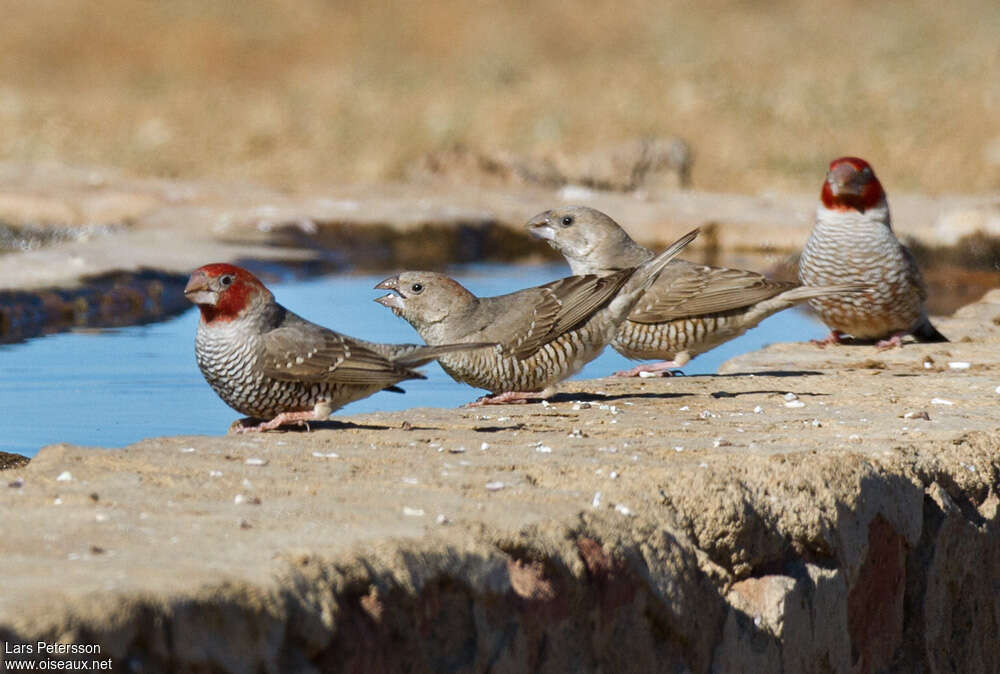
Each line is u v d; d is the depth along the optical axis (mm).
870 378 11945
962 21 57438
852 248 13766
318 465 7840
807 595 7887
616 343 12852
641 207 25953
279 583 5527
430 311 11055
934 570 8828
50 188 26266
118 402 12398
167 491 7051
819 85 48500
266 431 9312
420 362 10031
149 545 5945
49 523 6305
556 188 30156
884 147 41094
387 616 5910
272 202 25703
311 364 9516
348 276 21484
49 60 58750
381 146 42750
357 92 52156
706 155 40625
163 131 44844
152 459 7832
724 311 12539
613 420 9734
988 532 9312
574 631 6680
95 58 59531
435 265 23188
